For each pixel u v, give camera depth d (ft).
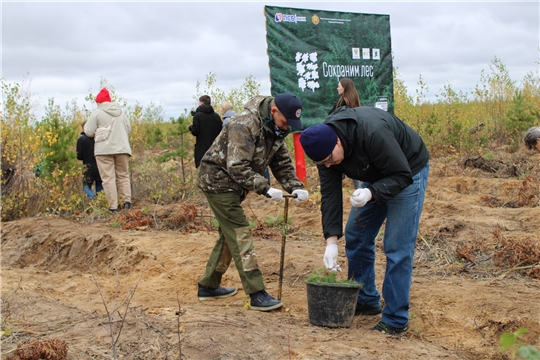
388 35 38.45
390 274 14.66
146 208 33.17
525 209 26.81
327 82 35.86
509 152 46.24
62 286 22.91
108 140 35.27
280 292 17.30
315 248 23.97
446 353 14.02
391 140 13.20
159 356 13.35
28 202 36.24
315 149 13.07
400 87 54.70
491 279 19.07
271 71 34.09
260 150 16.21
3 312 17.13
